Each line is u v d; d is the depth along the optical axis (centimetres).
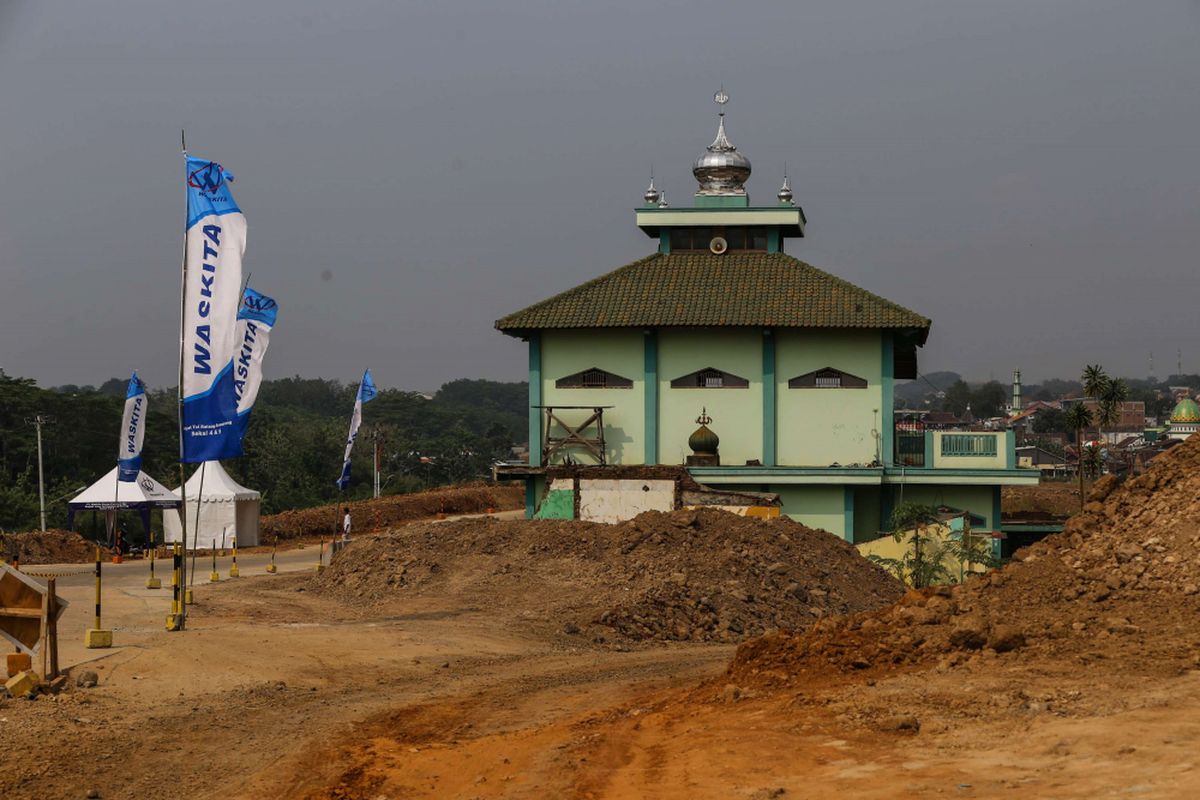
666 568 2914
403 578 3097
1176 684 1217
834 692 1388
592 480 3850
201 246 2305
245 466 9512
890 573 3509
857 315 4591
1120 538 1716
